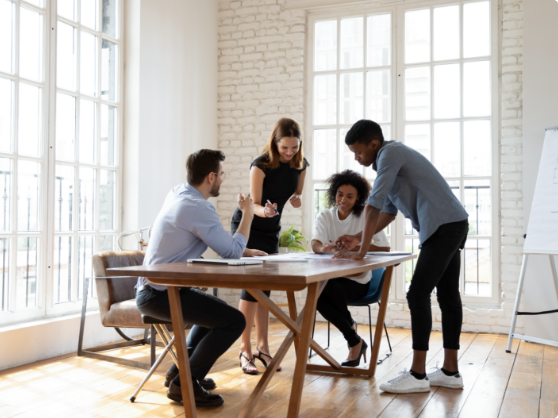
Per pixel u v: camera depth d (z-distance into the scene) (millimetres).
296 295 5695
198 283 2182
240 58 6062
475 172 5270
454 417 2623
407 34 5523
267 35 5961
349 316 3602
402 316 5297
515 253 5000
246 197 2922
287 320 2523
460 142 5316
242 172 6000
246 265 2355
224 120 6098
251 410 2420
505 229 5043
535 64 4855
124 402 2865
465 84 5332
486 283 5188
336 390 3096
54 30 4109
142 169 4852
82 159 4418
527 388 3152
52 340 3891
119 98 4809
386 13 5598
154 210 5012
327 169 5770
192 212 2707
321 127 5781
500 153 5172
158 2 5090
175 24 5352
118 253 4004
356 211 3758
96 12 4570
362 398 2939
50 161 4059
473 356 4066
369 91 5641
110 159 4734
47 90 4047
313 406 2803
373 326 5379
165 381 3037
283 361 3793
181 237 2721
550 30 4816
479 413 2684
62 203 4207
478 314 5082
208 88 5941
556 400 2910
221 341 2693
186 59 5531
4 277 3717
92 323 4258
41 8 4012
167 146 5211
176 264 2391
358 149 3078
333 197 3848
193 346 3002
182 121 5457
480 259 5215
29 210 3908
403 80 5508
